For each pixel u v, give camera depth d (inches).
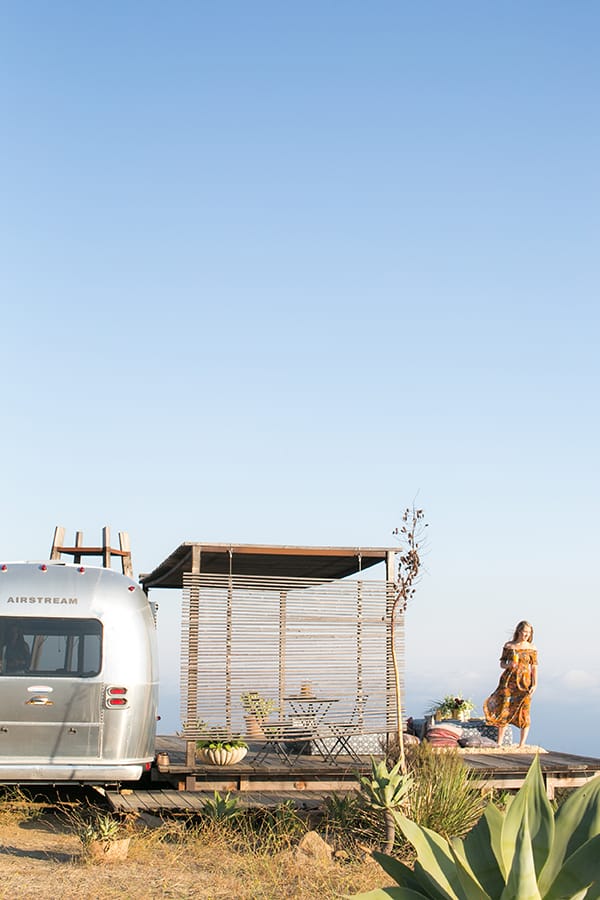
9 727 468.4
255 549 515.2
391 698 525.7
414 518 484.7
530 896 166.4
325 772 500.7
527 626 605.6
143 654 490.6
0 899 304.2
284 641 512.7
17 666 473.7
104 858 372.5
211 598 506.0
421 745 488.4
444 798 422.6
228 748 499.5
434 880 183.0
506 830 183.8
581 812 186.7
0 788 538.0
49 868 358.9
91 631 484.7
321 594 522.6
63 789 556.7
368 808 417.7
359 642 525.0
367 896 179.8
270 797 481.7
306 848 389.1
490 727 635.5
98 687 478.3
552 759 561.0
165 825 436.1
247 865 366.6
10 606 479.2
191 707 497.0
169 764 514.6
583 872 174.6
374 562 573.0
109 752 476.1
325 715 515.2
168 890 328.8
